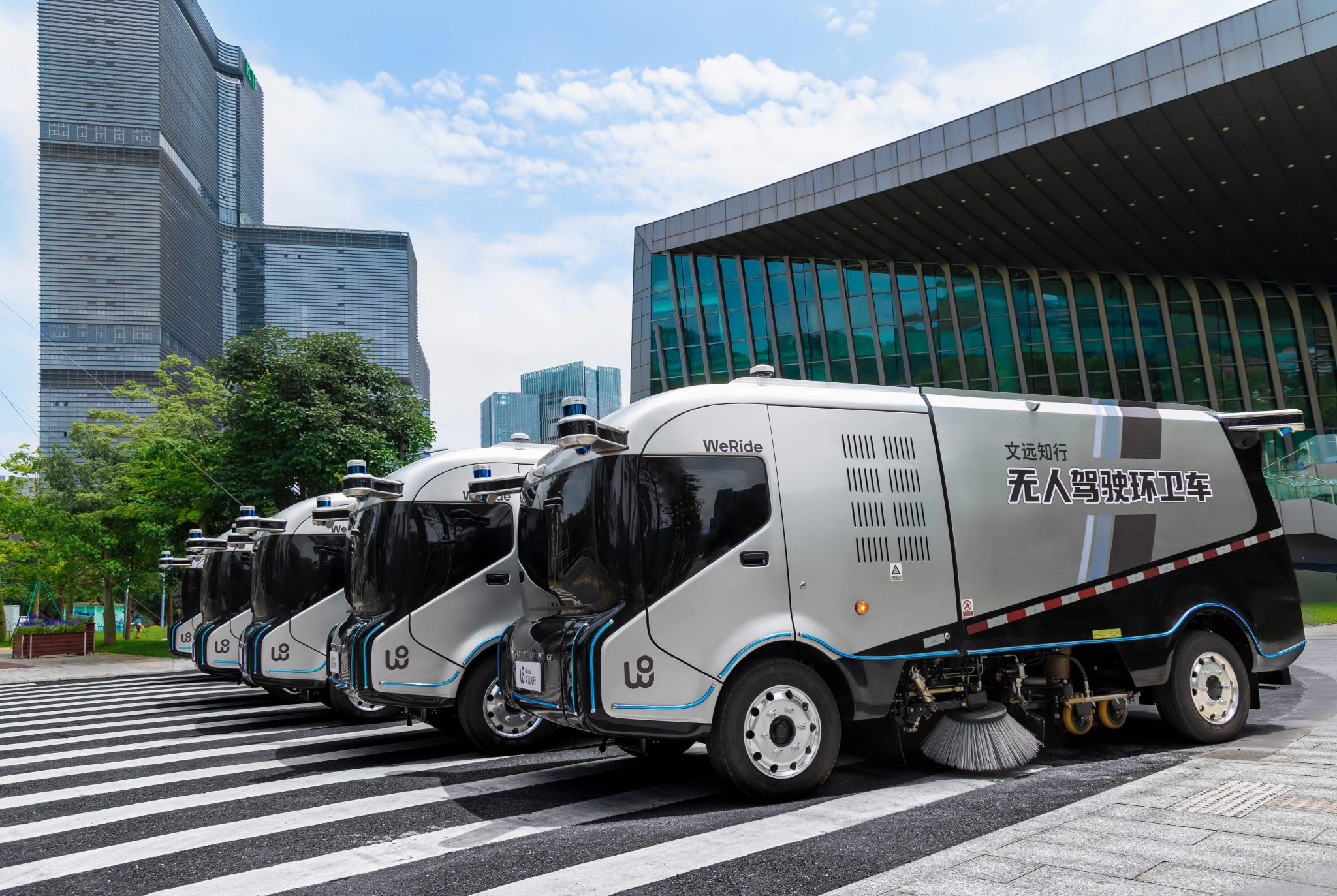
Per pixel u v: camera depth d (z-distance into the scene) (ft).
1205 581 21.62
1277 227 98.58
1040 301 111.65
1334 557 76.33
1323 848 12.10
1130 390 110.83
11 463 88.48
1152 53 74.84
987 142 84.28
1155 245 103.81
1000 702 19.94
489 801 17.92
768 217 102.01
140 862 14.57
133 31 545.85
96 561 82.48
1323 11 66.49
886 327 111.34
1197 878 11.12
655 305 117.60
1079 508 20.49
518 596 25.43
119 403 396.37
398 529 24.52
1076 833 13.29
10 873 14.29
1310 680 32.55
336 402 63.67
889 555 18.35
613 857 13.42
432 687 23.86
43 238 498.69
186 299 556.51
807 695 16.97
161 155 525.34
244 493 60.90
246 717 34.27
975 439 19.86
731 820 15.39
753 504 17.46
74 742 28.91
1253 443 23.31
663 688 16.21
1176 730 20.95
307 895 12.49
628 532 16.71
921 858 12.59
